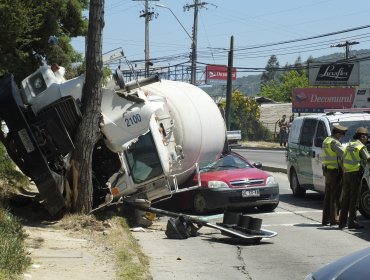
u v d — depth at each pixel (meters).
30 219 11.28
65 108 11.20
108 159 11.91
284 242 10.55
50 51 15.14
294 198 17.00
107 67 14.69
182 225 11.02
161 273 8.28
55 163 11.23
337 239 10.77
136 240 10.62
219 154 15.09
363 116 15.38
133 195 12.10
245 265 8.77
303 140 16.38
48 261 8.00
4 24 11.88
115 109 11.55
